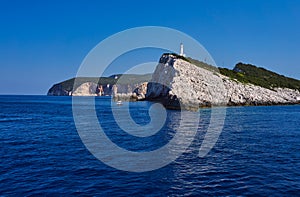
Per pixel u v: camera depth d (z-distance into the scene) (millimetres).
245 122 50281
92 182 15914
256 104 102438
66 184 15562
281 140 30719
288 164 20125
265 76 146000
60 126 41719
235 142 29141
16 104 114938
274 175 17438
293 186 15445
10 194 14133
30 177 16719
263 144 28078
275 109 87062
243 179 16625
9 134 33688
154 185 15516
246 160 21250
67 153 23062
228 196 14000
